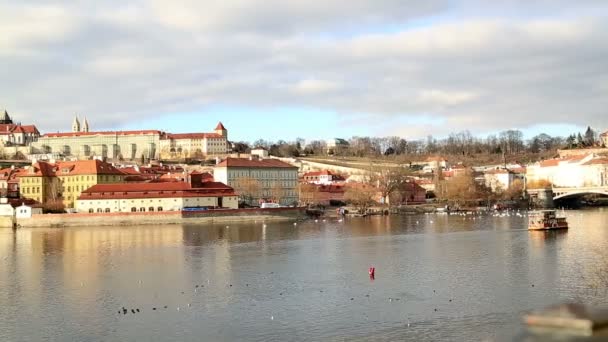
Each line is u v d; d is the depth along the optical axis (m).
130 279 142.25
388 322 102.88
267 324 103.50
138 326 103.56
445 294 120.75
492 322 100.31
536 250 175.75
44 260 174.38
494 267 148.00
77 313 112.25
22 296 126.19
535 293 119.50
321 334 97.62
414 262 159.38
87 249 199.75
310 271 149.25
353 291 125.56
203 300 120.44
